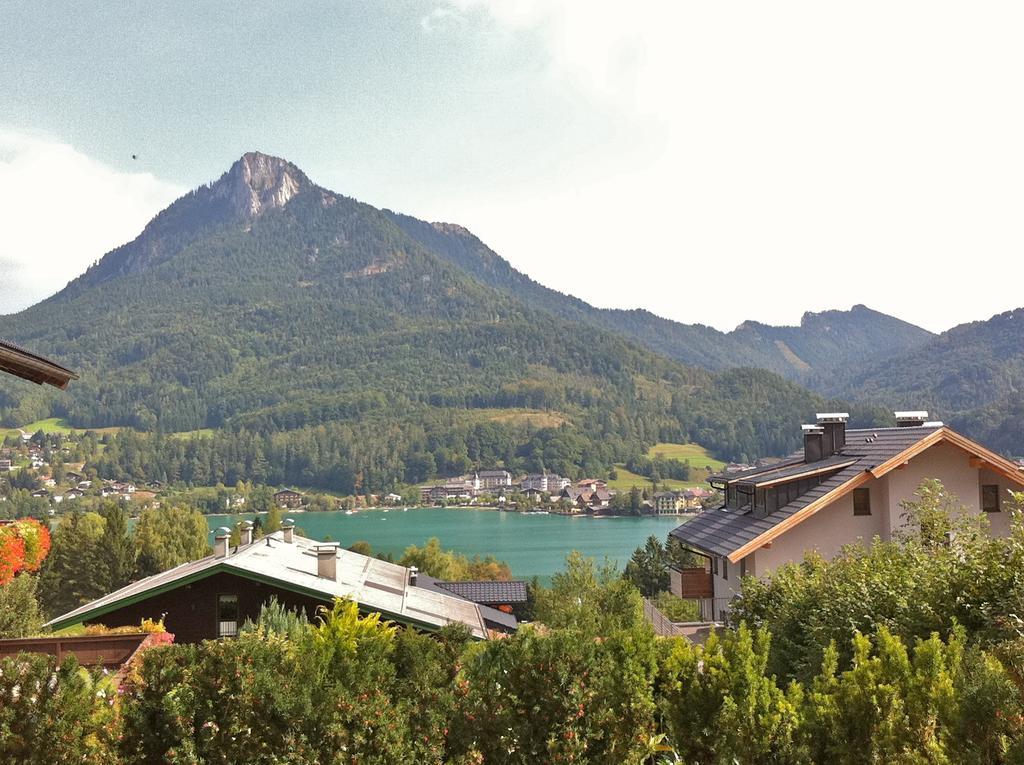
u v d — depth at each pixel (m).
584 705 8.37
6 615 36.59
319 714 7.89
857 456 30.25
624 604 39.75
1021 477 28.08
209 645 8.19
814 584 16.62
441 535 198.38
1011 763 7.31
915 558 14.96
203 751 7.75
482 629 27.28
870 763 8.00
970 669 9.02
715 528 33.72
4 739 7.56
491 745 8.26
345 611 12.47
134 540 90.88
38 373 12.94
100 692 9.34
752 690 8.63
